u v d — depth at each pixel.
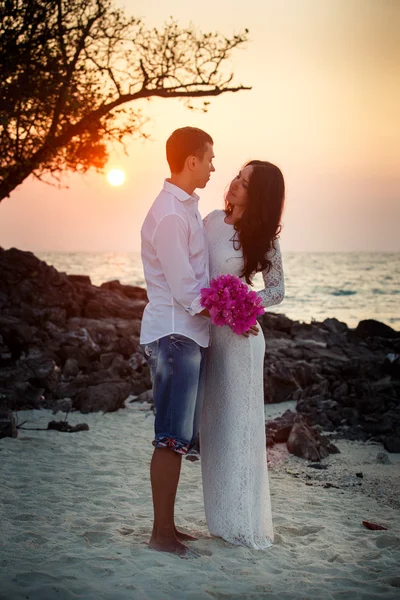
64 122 14.12
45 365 9.72
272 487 5.98
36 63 12.98
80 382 9.60
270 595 3.64
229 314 4.08
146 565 3.94
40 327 12.30
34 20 12.86
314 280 77.88
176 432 4.15
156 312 4.24
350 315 39.94
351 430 8.13
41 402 8.88
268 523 4.50
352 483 6.21
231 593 3.63
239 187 4.41
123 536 4.48
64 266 118.19
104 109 13.77
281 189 4.39
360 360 11.80
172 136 4.25
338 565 4.17
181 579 3.78
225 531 4.38
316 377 10.26
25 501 5.19
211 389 4.43
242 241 4.39
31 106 13.27
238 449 4.36
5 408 8.49
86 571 3.84
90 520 4.80
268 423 7.93
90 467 6.27
